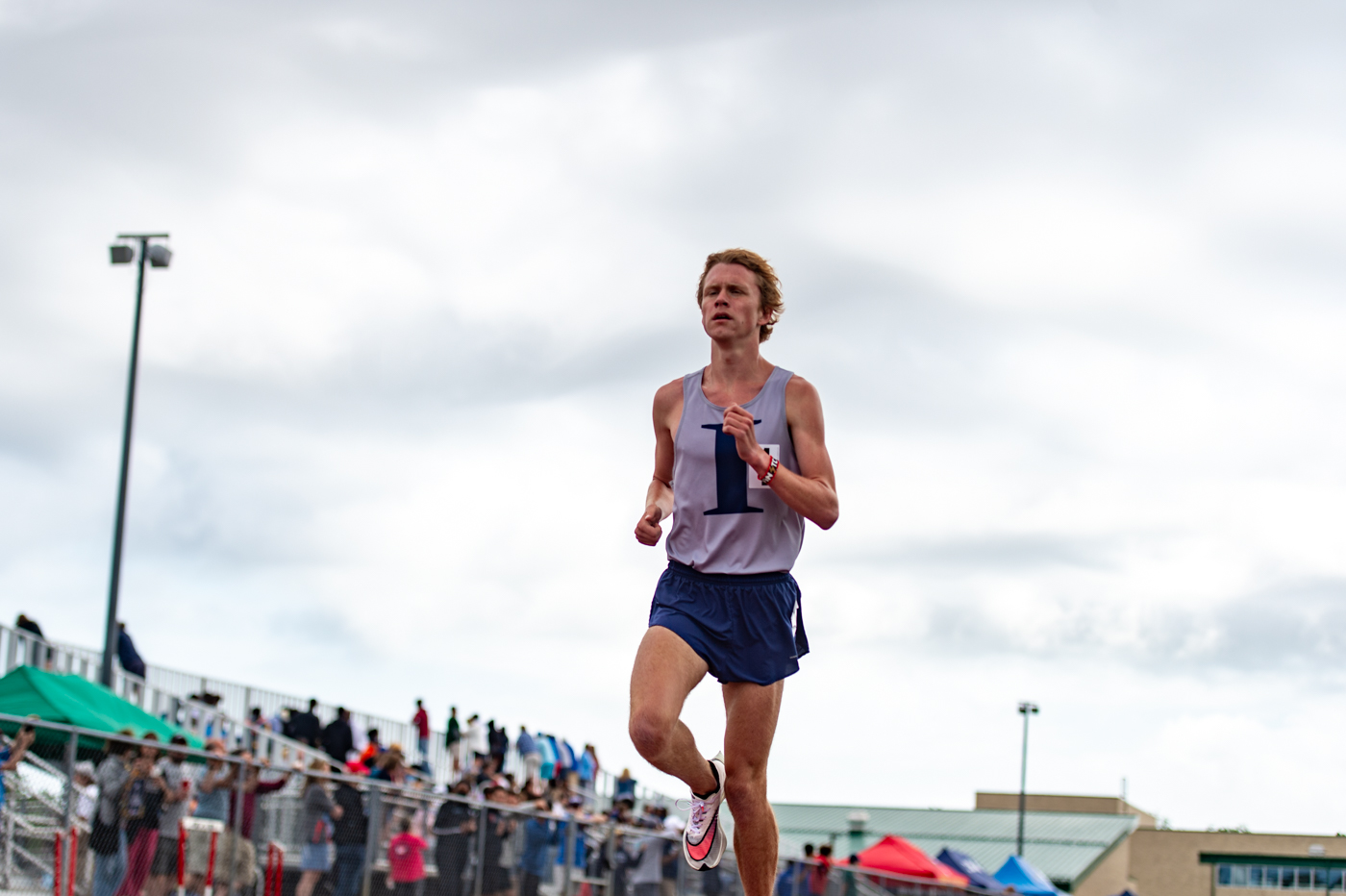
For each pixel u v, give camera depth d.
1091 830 94.12
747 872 6.25
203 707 26.45
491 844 17.94
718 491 6.09
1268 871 97.56
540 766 34.31
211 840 13.92
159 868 13.33
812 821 95.31
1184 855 98.75
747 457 5.79
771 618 6.08
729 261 6.26
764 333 6.39
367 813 15.92
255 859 14.47
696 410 6.23
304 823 15.14
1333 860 95.75
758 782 6.17
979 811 98.81
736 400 6.20
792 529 6.19
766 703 6.12
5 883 11.77
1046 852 89.12
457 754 35.34
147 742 13.30
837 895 27.72
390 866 16.22
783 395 6.18
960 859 39.97
